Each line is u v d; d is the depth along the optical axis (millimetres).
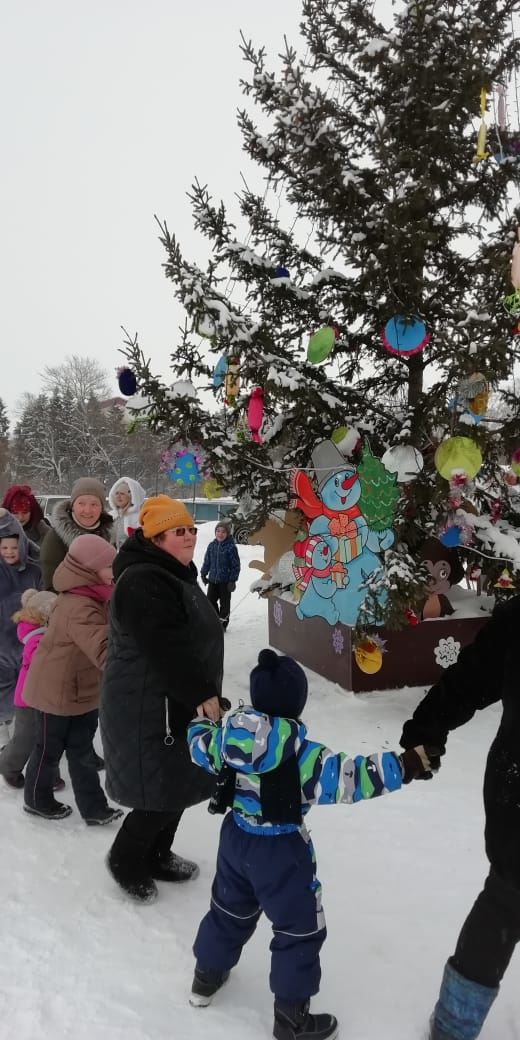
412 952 2547
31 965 2404
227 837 2160
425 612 5598
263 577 6758
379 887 2996
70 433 48438
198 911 2783
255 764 2053
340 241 5488
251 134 5375
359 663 5258
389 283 4617
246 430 5578
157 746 2656
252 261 5469
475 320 4363
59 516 4742
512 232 4629
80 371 49750
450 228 5301
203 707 2414
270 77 5176
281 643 6934
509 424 4848
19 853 3182
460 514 4961
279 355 5250
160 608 2549
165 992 2301
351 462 5355
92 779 3500
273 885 2049
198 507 23547
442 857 3252
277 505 5551
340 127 5426
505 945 1927
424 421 4844
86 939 2564
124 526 6117
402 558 5000
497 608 2146
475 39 4516
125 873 2797
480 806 3779
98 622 3355
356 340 5699
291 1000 2037
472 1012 1949
